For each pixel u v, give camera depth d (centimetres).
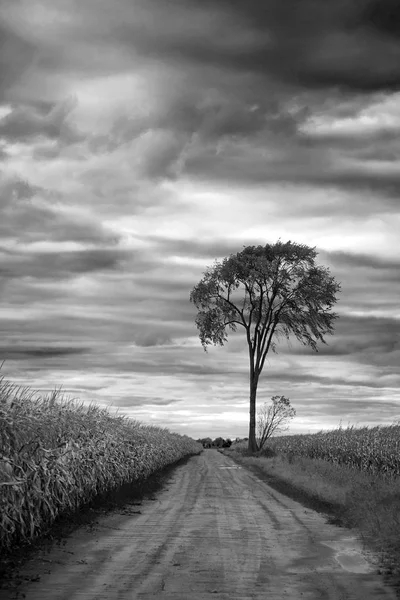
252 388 6009
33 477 1125
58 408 1563
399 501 1570
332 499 1908
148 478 2781
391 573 934
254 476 3444
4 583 819
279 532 1362
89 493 1691
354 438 3425
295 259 5700
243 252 5838
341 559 1048
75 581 847
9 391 1178
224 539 1252
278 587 841
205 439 16575
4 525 1010
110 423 2255
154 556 1052
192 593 798
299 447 4638
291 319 5828
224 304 5975
